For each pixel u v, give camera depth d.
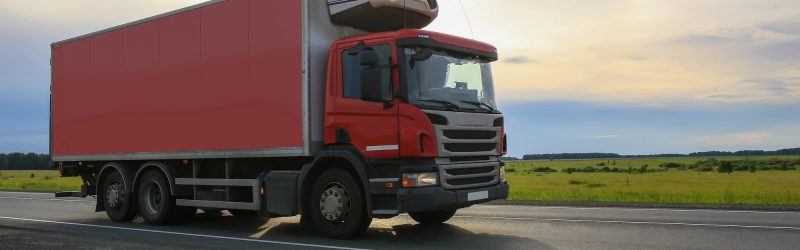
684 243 8.24
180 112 10.55
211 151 10.02
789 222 10.45
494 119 9.16
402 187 8.05
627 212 12.80
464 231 9.73
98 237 9.62
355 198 8.55
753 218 11.18
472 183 8.71
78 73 12.55
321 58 8.97
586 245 8.20
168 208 11.05
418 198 7.97
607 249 7.84
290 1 9.01
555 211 13.25
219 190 10.32
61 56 12.98
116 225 11.47
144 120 11.18
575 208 14.13
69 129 12.74
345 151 8.56
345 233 8.64
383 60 8.33
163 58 10.88
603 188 35.09
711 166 103.12
